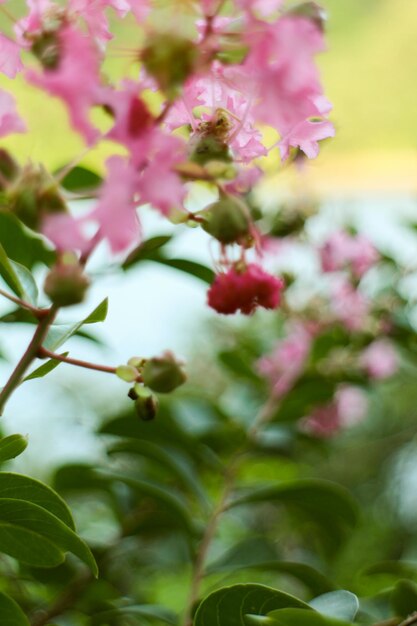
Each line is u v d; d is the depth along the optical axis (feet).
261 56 1.20
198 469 2.36
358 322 2.59
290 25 1.19
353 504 2.02
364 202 4.04
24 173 1.25
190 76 1.23
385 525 3.83
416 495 3.93
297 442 2.61
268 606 1.42
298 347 2.52
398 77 5.40
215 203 1.32
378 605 1.85
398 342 2.64
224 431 2.37
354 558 3.53
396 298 2.64
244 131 1.33
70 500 2.58
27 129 1.27
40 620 1.96
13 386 1.32
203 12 1.22
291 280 2.45
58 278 1.27
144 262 1.92
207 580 2.54
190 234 2.44
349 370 2.56
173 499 1.96
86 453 3.30
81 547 1.39
